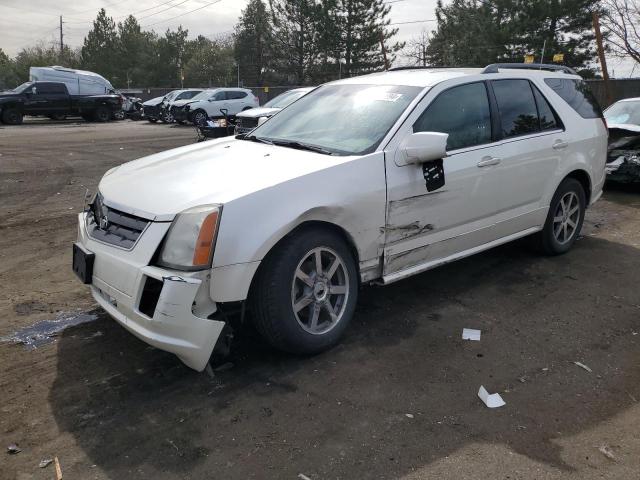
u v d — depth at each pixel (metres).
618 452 2.84
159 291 3.12
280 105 14.67
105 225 3.49
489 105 4.73
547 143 5.16
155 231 3.19
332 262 3.70
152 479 2.64
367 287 4.93
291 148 4.12
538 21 31.27
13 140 19.02
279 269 3.38
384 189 3.84
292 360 3.69
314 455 2.79
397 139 3.99
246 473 2.67
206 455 2.80
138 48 81.81
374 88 4.60
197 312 3.16
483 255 5.83
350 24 43.81
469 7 36.53
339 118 4.41
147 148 16.59
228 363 3.65
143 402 3.24
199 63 74.88
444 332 4.11
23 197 9.04
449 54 37.62
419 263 4.30
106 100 30.94
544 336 4.07
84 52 82.25
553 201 5.46
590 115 5.84
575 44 32.00
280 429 2.99
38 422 3.05
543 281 5.12
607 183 9.38
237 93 27.39
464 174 4.35
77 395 3.31
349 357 3.74
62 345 3.90
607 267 5.51
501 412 3.16
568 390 3.38
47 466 2.72
